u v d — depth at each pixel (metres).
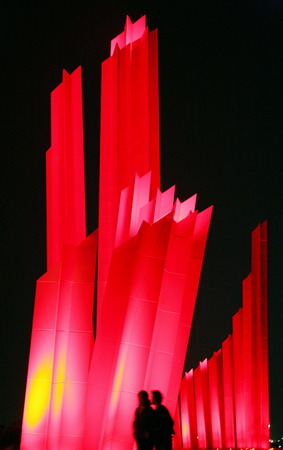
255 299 26.28
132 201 12.97
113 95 15.08
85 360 12.00
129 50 15.38
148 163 14.98
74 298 12.15
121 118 15.04
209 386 31.23
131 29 16.23
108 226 14.41
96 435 11.73
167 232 12.67
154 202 13.05
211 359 31.27
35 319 12.12
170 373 13.30
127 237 12.85
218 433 30.16
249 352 26.03
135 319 12.41
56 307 12.13
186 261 13.29
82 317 12.12
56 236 14.28
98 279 14.21
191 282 14.07
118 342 12.13
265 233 26.83
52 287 12.20
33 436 11.70
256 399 25.48
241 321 27.97
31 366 11.98
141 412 9.12
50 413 11.76
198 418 31.98
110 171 14.73
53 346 12.02
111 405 12.09
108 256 14.23
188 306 13.97
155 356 12.88
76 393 11.87
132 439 11.99
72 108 14.48
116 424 12.04
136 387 12.18
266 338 25.97
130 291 12.42
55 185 14.50
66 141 14.23
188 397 33.53
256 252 26.67
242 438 26.31
